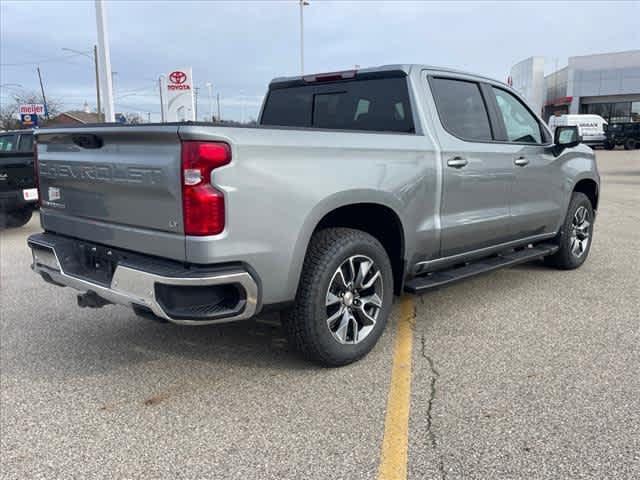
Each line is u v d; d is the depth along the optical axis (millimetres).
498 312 4711
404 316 4641
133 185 3119
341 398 3281
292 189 3133
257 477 2582
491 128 4688
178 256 2961
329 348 3502
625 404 3133
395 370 3625
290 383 3488
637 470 2555
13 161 9000
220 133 2855
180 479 2582
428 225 4051
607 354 3812
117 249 3363
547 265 6145
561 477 2520
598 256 6754
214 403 3268
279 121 5102
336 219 3760
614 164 25203
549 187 5340
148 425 3053
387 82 4258
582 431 2871
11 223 9789
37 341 4297
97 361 3902
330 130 3420
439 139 4121
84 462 2730
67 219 3730
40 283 6059
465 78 4535
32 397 3396
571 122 38562
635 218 9836
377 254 3691
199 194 2824
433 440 2828
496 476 2537
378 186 3602
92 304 3527
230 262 2957
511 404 3158
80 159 3473
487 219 4566
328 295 3451
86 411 3219
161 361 3875
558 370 3576
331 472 2602
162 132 2885
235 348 4062
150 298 2971
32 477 2619
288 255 3156
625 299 5012
